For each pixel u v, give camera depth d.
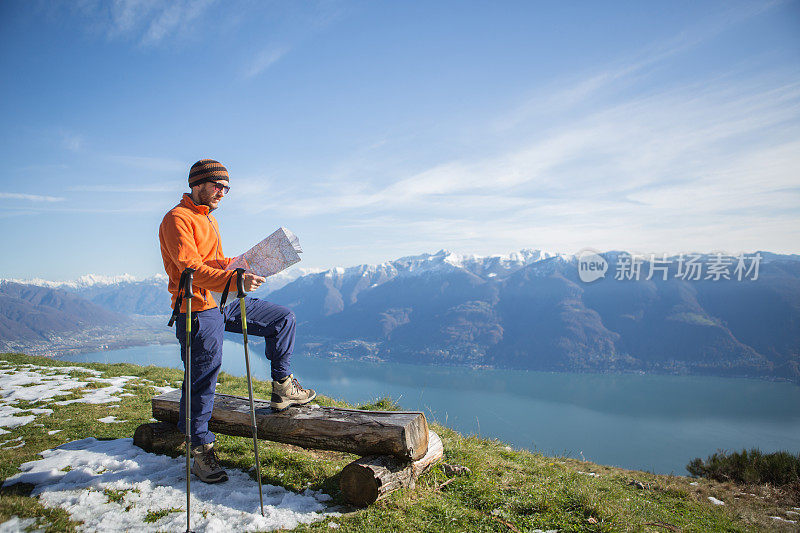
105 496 4.02
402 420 4.25
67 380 12.18
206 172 4.06
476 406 168.25
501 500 4.53
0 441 6.22
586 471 9.57
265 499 4.06
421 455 4.34
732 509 7.48
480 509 4.29
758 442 125.25
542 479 5.79
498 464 6.23
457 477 5.05
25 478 4.47
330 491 4.32
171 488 4.17
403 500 4.07
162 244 4.14
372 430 4.16
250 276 3.70
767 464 10.82
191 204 4.14
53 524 3.49
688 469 12.34
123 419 7.73
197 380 4.24
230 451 5.34
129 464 4.73
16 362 15.66
